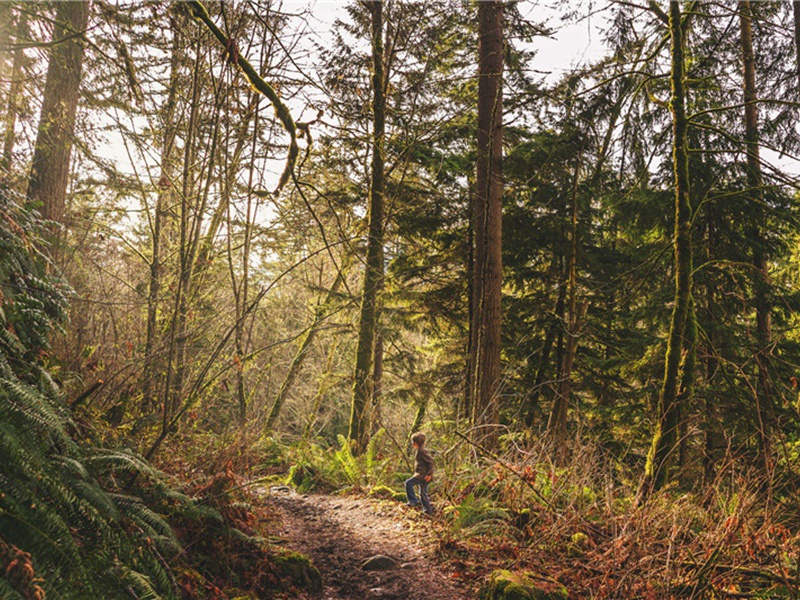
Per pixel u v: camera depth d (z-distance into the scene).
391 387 19.39
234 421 8.27
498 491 7.88
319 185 14.55
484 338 12.73
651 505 6.42
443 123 12.16
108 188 12.27
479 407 12.18
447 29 14.85
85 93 10.35
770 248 13.72
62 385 5.49
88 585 3.17
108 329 8.51
